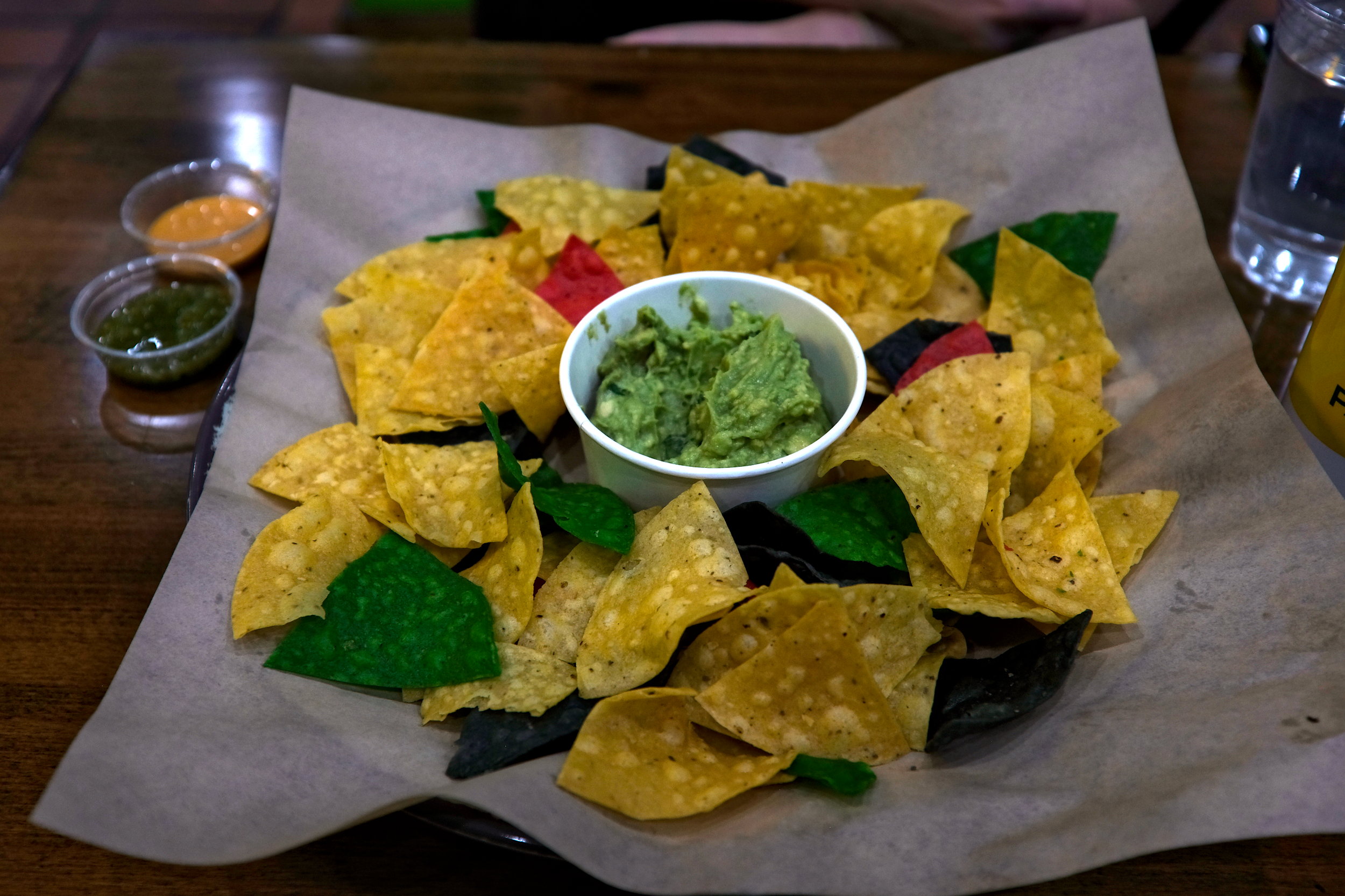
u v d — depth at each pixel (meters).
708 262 0.45
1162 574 0.37
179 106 0.54
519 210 0.47
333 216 0.47
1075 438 0.39
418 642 0.35
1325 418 0.37
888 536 0.37
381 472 0.40
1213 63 0.54
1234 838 0.29
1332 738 0.31
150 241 0.48
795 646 0.33
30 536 0.40
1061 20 0.66
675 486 0.38
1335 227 0.43
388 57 0.56
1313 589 0.34
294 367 0.43
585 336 0.41
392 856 0.33
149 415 0.44
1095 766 0.32
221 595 0.36
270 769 0.32
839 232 0.47
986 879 0.30
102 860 0.33
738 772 0.32
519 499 0.37
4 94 0.77
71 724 0.36
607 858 0.30
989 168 0.49
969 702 0.34
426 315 0.44
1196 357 0.42
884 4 0.68
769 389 0.39
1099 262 0.45
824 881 0.30
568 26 0.73
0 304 0.47
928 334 0.43
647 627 0.34
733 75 0.55
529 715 0.34
